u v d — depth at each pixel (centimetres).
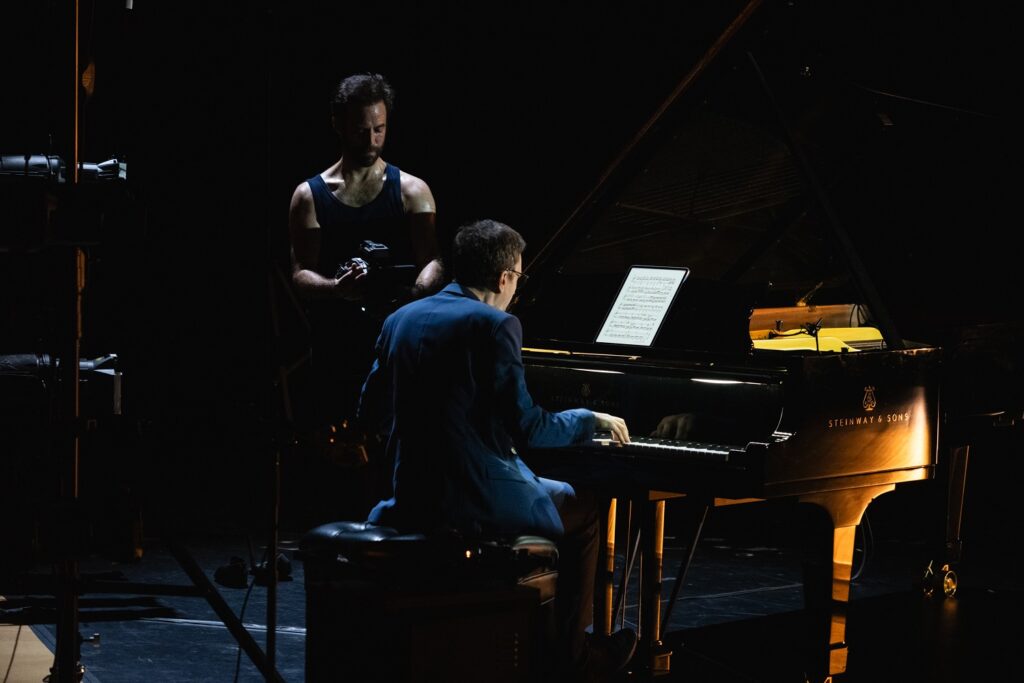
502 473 428
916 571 710
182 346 824
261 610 589
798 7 547
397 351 440
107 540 366
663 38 859
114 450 382
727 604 633
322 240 587
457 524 421
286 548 715
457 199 917
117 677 485
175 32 812
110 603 403
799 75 544
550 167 898
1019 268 698
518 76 902
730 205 565
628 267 548
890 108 581
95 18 435
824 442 458
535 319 555
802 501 454
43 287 408
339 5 877
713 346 499
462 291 446
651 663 489
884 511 859
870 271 661
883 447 477
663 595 650
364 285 547
